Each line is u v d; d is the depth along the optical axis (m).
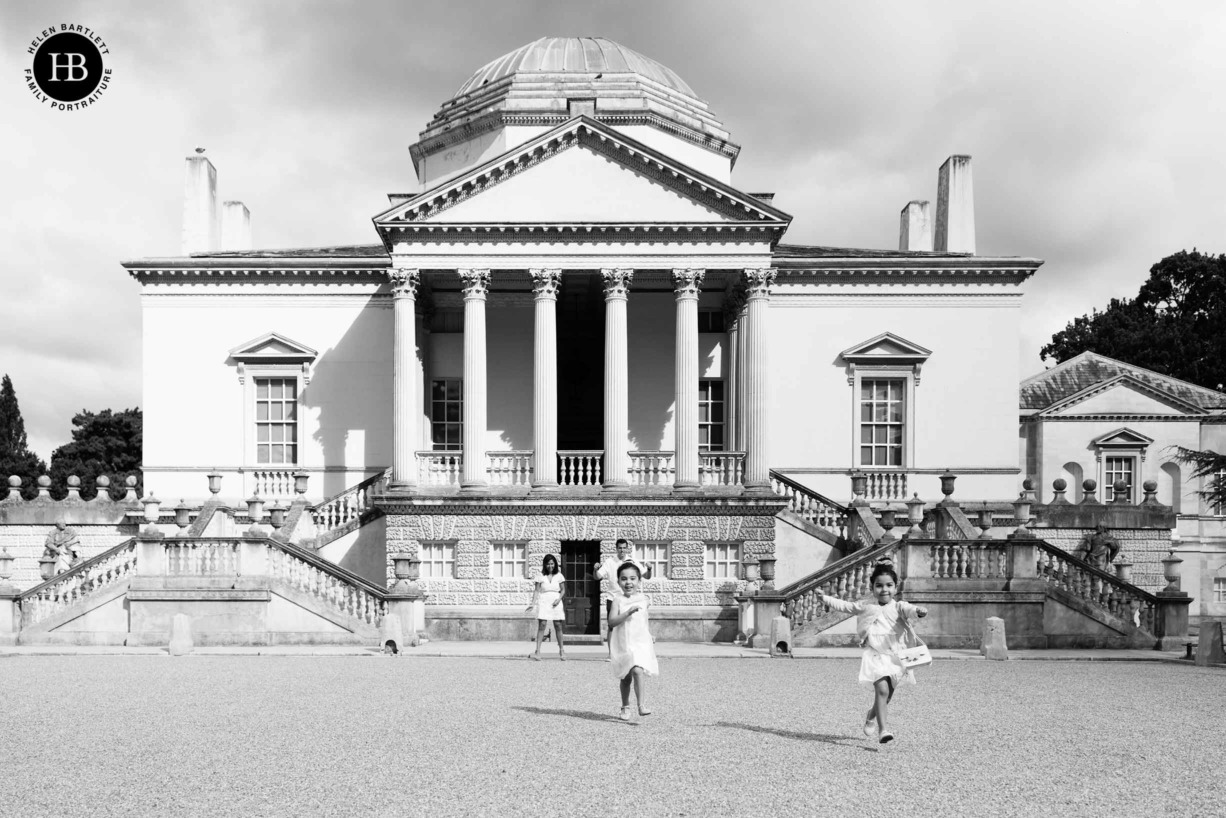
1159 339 78.62
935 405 42.00
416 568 34.47
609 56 47.94
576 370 43.06
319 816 10.90
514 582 35.34
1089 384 56.34
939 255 42.81
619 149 36.78
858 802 11.38
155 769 13.14
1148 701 19.20
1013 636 29.27
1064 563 30.22
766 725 16.16
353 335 42.34
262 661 26.06
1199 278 84.19
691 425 36.19
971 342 42.16
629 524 35.53
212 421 42.06
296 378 42.22
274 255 43.22
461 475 36.56
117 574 30.66
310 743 14.72
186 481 41.91
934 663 25.84
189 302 42.38
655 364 41.62
